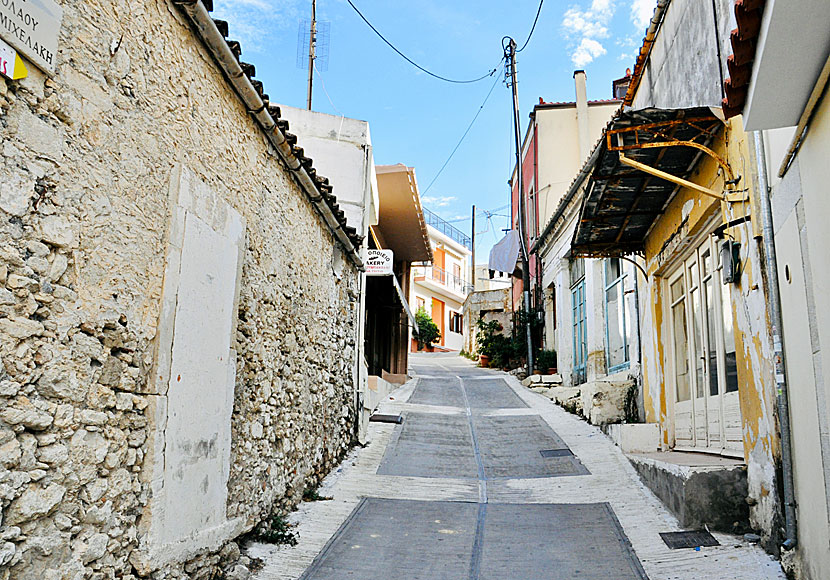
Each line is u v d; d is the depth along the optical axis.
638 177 7.20
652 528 5.98
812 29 3.27
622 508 6.64
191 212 4.42
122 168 3.67
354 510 6.78
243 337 5.42
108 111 3.54
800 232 4.31
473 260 49.62
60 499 3.08
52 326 3.07
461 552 5.61
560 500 7.09
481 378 20.03
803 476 4.46
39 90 3.02
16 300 2.86
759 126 4.22
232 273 5.11
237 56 4.99
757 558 5.02
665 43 7.09
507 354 22.88
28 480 2.89
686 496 5.87
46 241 3.05
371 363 17.89
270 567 5.18
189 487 4.30
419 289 42.84
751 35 3.63
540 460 8.91
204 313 4.59
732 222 5.76
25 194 2.92
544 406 13.52
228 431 4.98
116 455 3.54
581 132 20.20
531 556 5.48
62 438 3.12
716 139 6.20
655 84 7.54
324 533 6.06
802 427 4.45
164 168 4.14
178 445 4.16
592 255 9.67
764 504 5.29
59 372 3.10
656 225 8.61
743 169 5.59
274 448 6.20
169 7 4.21
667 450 8.47
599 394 10.70
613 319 13.67
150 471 3.82
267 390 6.00
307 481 7.24
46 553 2.98
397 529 6.22
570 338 17.02
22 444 2.86
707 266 7.23
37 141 3.00
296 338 6.96
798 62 3.53
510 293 30.38
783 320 4.85
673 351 8.64
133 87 3.79
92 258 3.38
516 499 7.23
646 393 9.43
